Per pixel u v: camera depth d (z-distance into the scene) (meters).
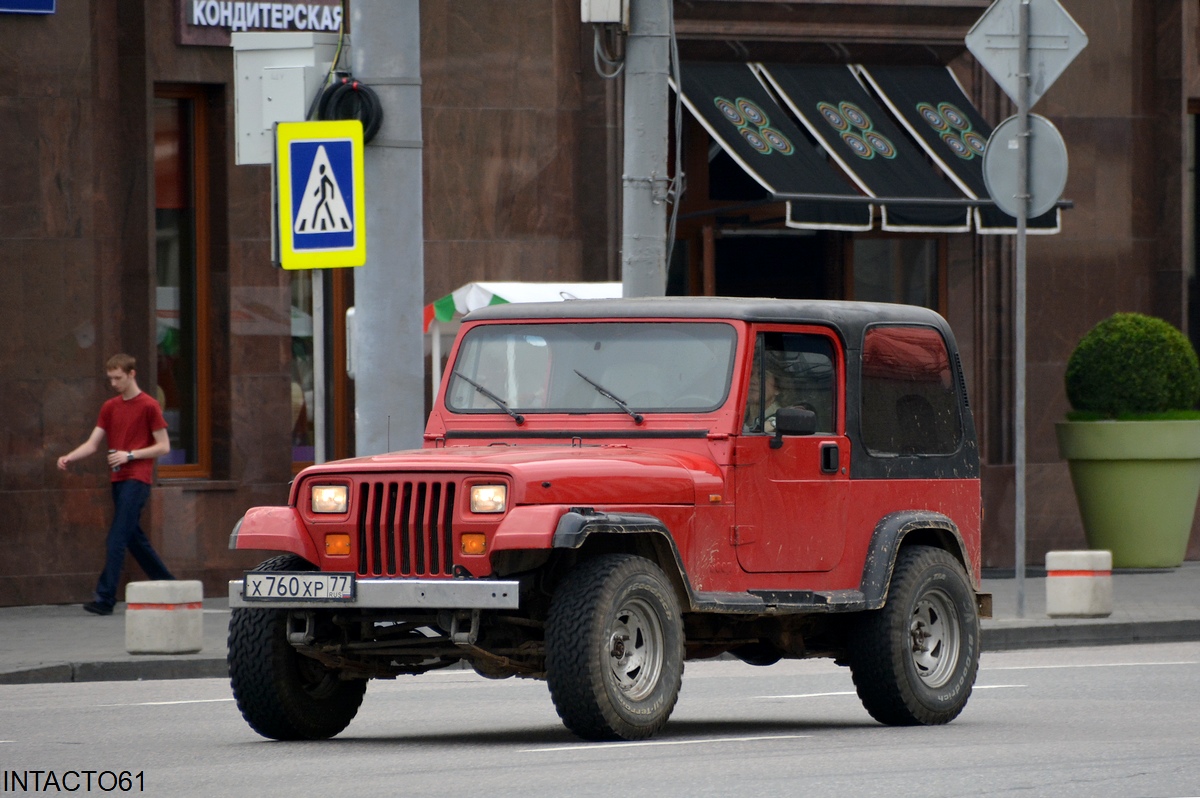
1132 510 67.88
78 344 57.31
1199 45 73.50
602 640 29.11
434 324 57.06
